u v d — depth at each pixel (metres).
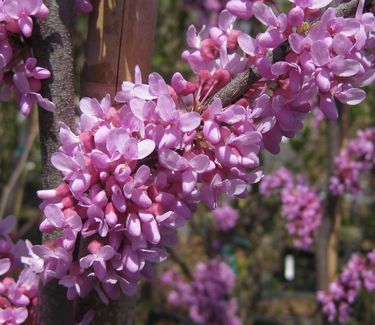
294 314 0.98
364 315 0.79
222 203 0.81
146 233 0.17
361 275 0.55
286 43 0.18
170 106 0.17
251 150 0.18
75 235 0.17
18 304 0.20
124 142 0.17
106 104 0.18
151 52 0.21
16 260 0.21
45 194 0.18
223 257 0.88
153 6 0.21
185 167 0.17
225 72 0.19
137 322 0.88
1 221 0.21
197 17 0.84
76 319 0.21
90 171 0.17
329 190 0.56
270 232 0.91
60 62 0.20
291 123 0.18
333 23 0.17
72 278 0.18
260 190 0.68
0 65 0.19
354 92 0.18
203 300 0.78
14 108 0.78
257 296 0.93
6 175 0.76
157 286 0.94
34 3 0.18
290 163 0.88
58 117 0.20
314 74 0.17
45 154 0.20
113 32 0.21
